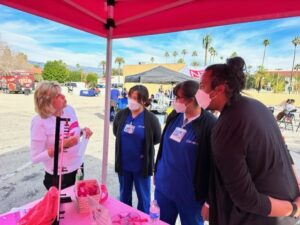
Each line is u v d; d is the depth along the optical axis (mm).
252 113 996
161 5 1610
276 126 1092
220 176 1133
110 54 2217
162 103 11906
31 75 25281
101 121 9852
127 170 2432
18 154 4891
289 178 1091
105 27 2098
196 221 1787
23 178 3668
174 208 1864
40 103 1643
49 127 1681
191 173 1710
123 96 10539
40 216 1110
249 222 1070
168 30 1826
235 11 1433
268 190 1011
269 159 991
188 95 1660
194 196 1731
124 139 2396
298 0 1204
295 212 1047
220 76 1045
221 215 1158
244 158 968
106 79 2271
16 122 8719
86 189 1409
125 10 1876
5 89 24734
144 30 1967
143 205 2436
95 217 1097
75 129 1820
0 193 3135
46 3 1583
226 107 1067
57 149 1238
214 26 1579
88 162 4559
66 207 1386
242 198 963
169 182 1802
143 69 21844
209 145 1627
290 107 10117
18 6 1435
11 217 1296
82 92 26328
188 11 1636
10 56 30109
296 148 6504
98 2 1794
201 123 1674
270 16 1322
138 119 2377
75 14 1815
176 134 1771
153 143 2406
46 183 1855
